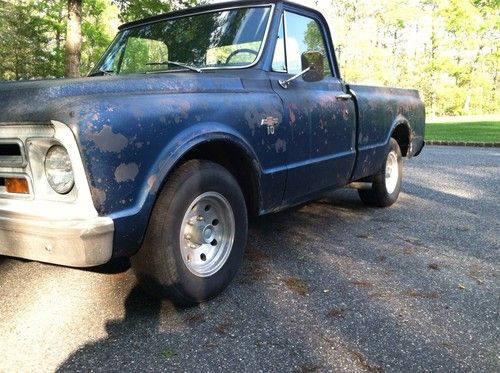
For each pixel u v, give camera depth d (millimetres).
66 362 2316
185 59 3822
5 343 2482
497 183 7242
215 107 2912
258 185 3260
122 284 3207
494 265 3686
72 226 2227
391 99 5211
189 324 2693
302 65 3729
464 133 18047
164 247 2623
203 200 2869
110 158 2318
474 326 2715
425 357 2393
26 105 2342
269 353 2404
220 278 2971
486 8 36906
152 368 2270
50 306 2896
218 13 3875
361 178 5152
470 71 40438
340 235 4406
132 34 4238
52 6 16062
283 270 3510
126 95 2521
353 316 2805
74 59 9562
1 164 2461
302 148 3693
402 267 3611
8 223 2367
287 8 3809
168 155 2564
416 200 5984
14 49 17953
